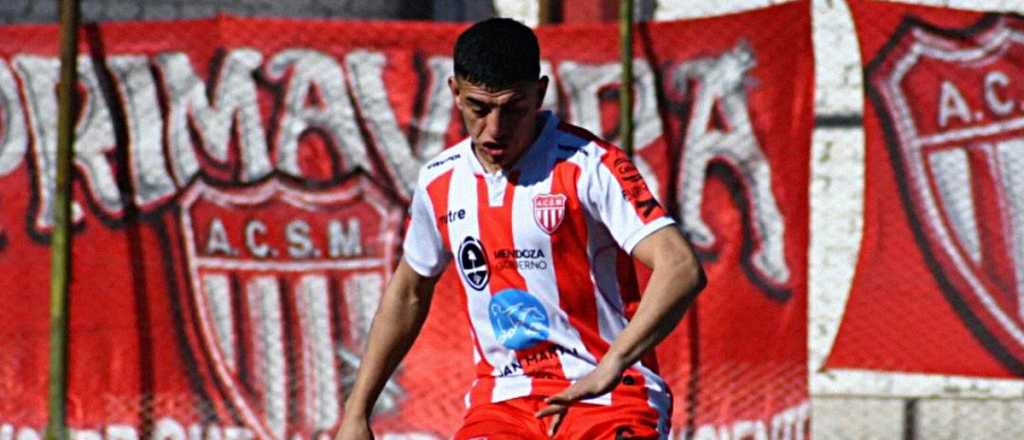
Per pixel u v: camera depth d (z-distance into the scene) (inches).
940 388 969.5
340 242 845.8
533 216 424.5
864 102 855.1
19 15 977.5
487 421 440.8
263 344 844.0
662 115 842.2
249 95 842.8
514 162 428.1
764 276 831.1
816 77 989.2
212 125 842.8
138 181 842.8
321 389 844.6
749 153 832.9
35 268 842.8
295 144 844.6
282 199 844.6
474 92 399.9
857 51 986.1
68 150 818.2
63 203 818.2
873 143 855.1
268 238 844.6
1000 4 958.4
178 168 843.4
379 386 463.8
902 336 856.9
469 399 457.1
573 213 422.3
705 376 834.8
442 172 443.2
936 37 850.8
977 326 853.2
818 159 989.2
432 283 466.3
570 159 424.5
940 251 852.0
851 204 985.5
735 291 834.8
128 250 842.2
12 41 840.9
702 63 838.5
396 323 463.2
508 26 404.5
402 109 845.2
